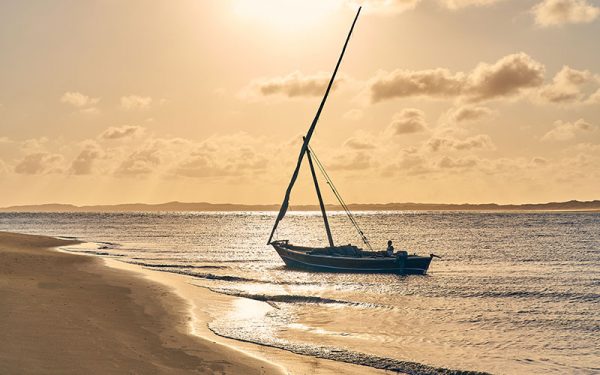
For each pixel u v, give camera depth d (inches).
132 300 985.5
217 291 1248.8
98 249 2549.2
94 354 585.3
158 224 7288.4
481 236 4414.4
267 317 959.6
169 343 682.2
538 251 2824.8
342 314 1031.0
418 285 1524.4
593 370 701.3
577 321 1014.4
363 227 6899.6
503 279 1678.2
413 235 4751.5
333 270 1813.5
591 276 1759.4
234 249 2805.1
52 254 1841.8
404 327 935.7
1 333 634.8
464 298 1286.9
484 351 784.3
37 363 533.3
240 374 578.2
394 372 653.3
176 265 1919.3
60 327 690.8
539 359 749.9
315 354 710.5
